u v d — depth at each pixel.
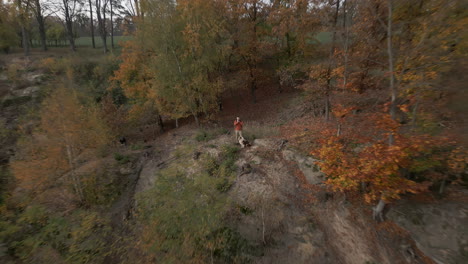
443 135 6.51
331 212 9.64
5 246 9.88
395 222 7.93
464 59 5.78
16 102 22.50
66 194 12.96
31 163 11.42
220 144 16.02
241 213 10.41
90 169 14.87
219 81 20.56
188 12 18.02
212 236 9.43
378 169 6.92
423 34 6.55
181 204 10.80
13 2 27.00
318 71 13.40
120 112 20.75
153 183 13.48
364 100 8.73
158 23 18.05
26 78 25.06
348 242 8.33
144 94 21.16
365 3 8.65
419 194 8.35
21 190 13.38
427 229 7.10
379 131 7.75
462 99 5.81
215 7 20.91
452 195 7.83
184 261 8.56
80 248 9.76
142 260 8.93
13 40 30.36
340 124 9.36
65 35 43.16
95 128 13.73
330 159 8.30
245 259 8.66
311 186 10.89
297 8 14.79
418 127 7.48
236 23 22.02
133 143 20.11
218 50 20.20
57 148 11.63
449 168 7.59
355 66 10.50
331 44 12.46
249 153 14.30
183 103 19.53
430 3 6.87
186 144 17.34
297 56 20.70
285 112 20.30
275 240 9.14
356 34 10.34
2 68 26.36
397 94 6.90
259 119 20.59
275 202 10.68
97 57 32.16
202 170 13.41
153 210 11.08
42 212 11.70
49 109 11.63
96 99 26.48
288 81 21.05
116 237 10.44
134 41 20.31
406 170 8.76
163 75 18.64
